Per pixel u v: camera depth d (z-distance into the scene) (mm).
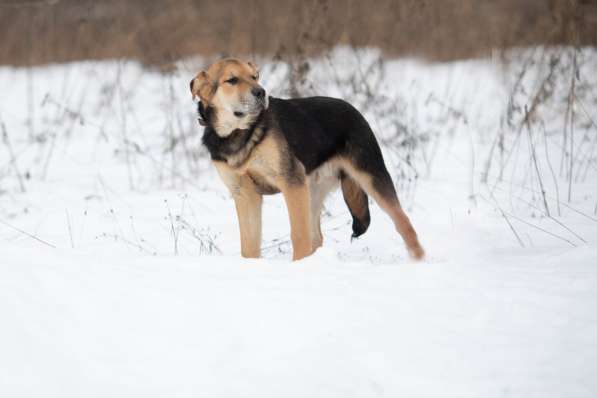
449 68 23750
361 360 6059
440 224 12023
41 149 18047
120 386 5746
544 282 7617
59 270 7508
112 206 13867
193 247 11250
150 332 6465
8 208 13922
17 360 5941
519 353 6176
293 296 7145
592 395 5602
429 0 23531
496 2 24594
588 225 11211
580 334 6465
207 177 16031
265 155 9234
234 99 9070
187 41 24000
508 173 15039
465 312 6867
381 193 10180
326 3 19219
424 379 5824
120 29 26312
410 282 7574
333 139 10016
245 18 22391
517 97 19453
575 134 17328
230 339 6367
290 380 5797
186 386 5734
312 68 18656
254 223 9836
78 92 23812
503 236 11109
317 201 10523
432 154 16625
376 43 22719
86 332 6418
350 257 10453
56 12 28422
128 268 7902
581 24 19422
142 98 22406
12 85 25641
